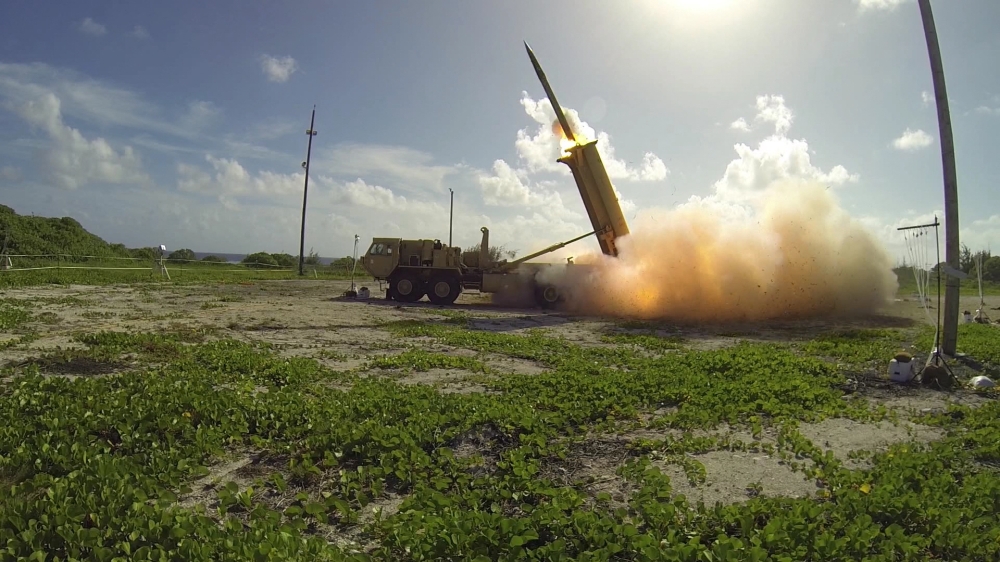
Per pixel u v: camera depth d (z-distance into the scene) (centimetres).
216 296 2589
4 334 1321
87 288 2742
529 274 2806
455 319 2061
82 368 987
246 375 1002
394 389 909
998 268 5669
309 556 420
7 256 3384
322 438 662
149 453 613
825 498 554
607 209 2570
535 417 767
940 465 602
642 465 618
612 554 439
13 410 693
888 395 1009
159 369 1000
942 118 1262
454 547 429
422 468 609
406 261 2906
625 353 1434
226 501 516
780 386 988
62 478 524
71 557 398
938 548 451
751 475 618
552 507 491
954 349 1289
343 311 2170
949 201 1271
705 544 461
